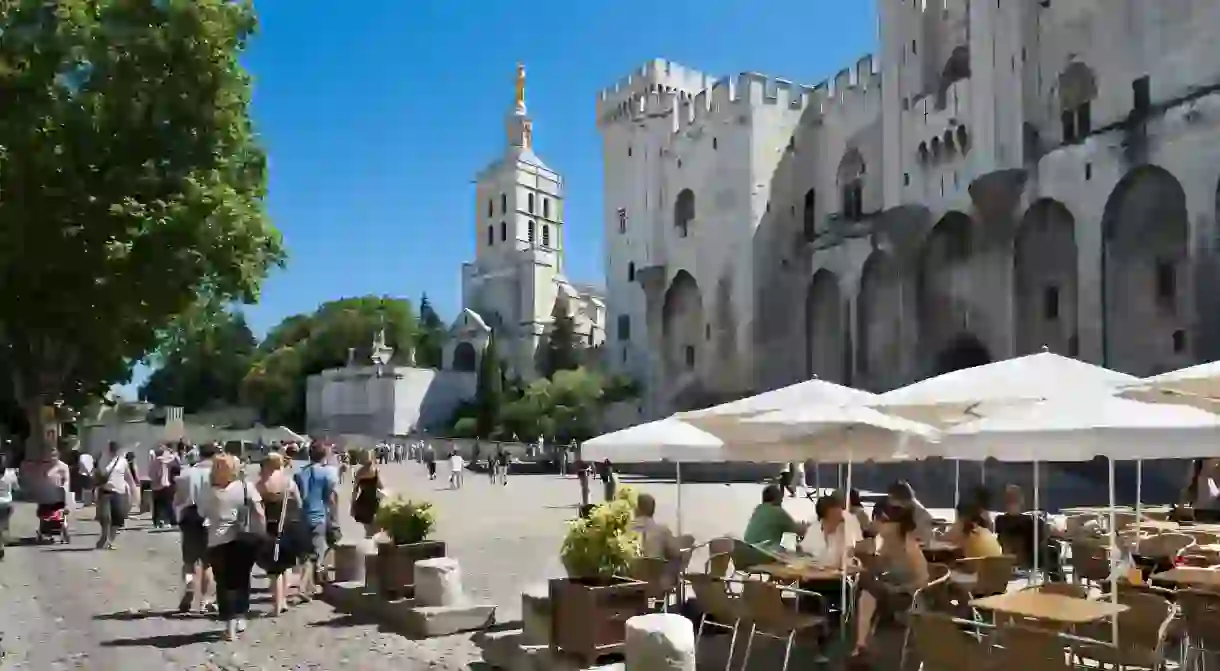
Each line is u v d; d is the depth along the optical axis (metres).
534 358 97.69
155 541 19.53
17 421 43.38
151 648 9.75
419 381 88.19
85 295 25.88
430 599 10.72
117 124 24.84
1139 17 36.75
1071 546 11.33
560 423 65.38
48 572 15.22
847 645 8.70
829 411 8.76
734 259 59.50
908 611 7.41
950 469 36.44
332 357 100.00
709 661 8.80
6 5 24.44
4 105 24.73
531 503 30.83
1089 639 6.25
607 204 75.56
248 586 10.43
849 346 51.28
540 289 101.12
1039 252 40.88
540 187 110.25
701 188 62.75
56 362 30.03
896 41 50.38
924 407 8.88
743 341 58.50
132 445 46.03
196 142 25.81
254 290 27.78
